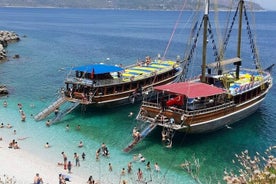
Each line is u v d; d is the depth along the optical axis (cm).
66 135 5712
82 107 6750
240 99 6184
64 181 4081
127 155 5031
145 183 4269
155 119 5412
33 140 5469
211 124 5609
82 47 16438
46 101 7475
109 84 6681
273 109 7094
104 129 5991
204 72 6294
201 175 4447
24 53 14025
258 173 1347
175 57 14325
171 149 5209
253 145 5419
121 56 14188
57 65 11669
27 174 4388
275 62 13312
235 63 6875
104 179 4344
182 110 5269
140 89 7156
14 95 7888
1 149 5088
